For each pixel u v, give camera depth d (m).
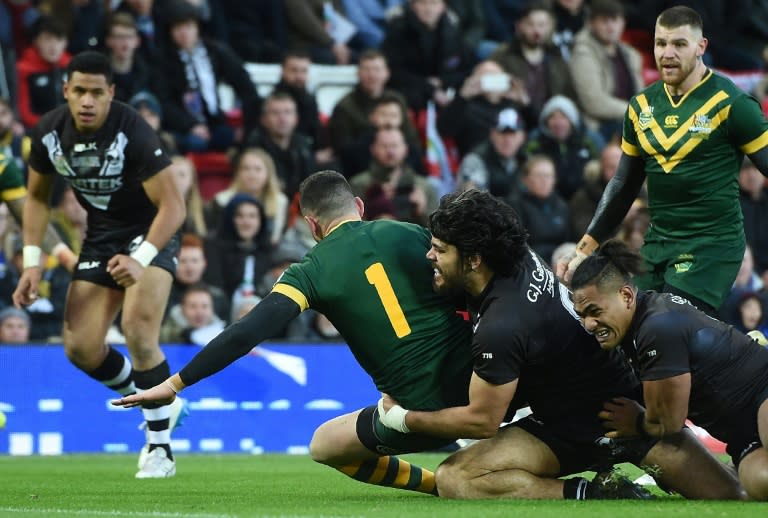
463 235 19.89
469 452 21.48
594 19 54.88
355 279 21.06
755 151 24.91
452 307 21.50
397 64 54.16
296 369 40.97
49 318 42.75
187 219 45.62
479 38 57.47
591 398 21.03
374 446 21.97
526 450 21.25
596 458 21.53
